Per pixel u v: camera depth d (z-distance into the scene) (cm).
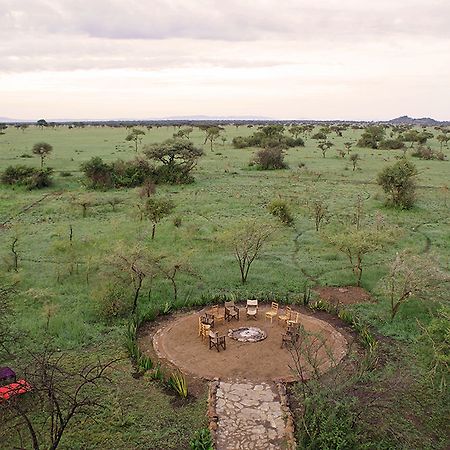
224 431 1195
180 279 2206
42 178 4481
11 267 2306
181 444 1158
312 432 1066
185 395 1330
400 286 1841
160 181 4756
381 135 9581
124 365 1501
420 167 5862
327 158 6881
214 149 8100
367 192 4366
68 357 1542
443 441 1185
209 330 1645
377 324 1800
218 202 3922
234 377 1432
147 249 2359
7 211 3544
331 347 1598
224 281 2202
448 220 3406
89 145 8356
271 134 9038
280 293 2088
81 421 1230
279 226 3025
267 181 4950
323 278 2261
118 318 1827
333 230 3066
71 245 2567
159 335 1700
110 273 2108
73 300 1970
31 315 1822
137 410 1283
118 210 3641
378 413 1134
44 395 1198
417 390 1369
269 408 1284
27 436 1171
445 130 12794
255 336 1683
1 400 1149
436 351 1269
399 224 3278
